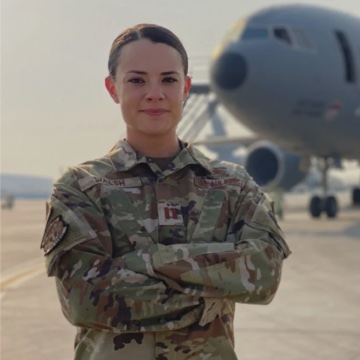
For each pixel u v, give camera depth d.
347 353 4.79
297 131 15.93
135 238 1.76
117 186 1.82
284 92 14.73
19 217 29.78
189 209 1.83
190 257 1.72
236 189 1.91
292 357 4.70
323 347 4.96
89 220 1.74
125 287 1.67
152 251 1.73
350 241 12.90
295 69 14.75
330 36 15.75
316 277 8.38
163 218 1.80
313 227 16.36
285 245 1.91
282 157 20.70
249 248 1.78
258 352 4.84
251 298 1.76
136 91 1.83
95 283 1.68
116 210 1.78
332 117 15.98
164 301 1.67
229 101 15.00
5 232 18.61
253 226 1.86
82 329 1.83
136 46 1.84
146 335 1.73
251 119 15.42
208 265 1.71
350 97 16.14
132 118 1.86
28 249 13.17
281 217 20.75
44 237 1.76
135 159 1.84
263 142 21.28
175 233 1.79
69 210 1.74
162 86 1.83
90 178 1.81
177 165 1.86
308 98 15.18
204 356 1.74
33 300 7.14
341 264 9.59
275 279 1.79
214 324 1.78
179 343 1.73
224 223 1.86
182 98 1.89
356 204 28.30
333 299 6.89
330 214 19.66
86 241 1.71
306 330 5.51
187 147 1.93
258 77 14.39
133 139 1.90
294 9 16.05
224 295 1.72
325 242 12.72
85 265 1.71
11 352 4.93
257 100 14.72
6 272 9.52
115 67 1.89
